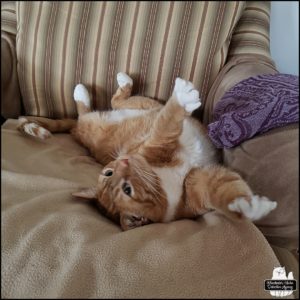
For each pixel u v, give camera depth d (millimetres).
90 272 763
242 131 883
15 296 725
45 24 1338
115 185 1119
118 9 1296
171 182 1137
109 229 951
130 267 765
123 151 1380
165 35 1283
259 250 810
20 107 1509
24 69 1404
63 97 1454
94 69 1364
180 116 1073
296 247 913
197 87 1333
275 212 850
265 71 1191
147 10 1279
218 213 963
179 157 1181
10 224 859
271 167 843
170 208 1114
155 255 793
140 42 1303
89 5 1308
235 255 803
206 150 1188
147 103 1378
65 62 1356
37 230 843
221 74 1327
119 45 1317
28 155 1202
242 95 1026
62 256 800
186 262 775
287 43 1469
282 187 829
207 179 1054
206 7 1258
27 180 1044
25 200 978
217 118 1065
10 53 1429
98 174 1273
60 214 917
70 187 1085
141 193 1109
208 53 1288
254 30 1401
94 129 1487
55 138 1465
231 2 1252
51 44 1343
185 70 1311
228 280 747
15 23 1499
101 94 1451
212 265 778
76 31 1320
